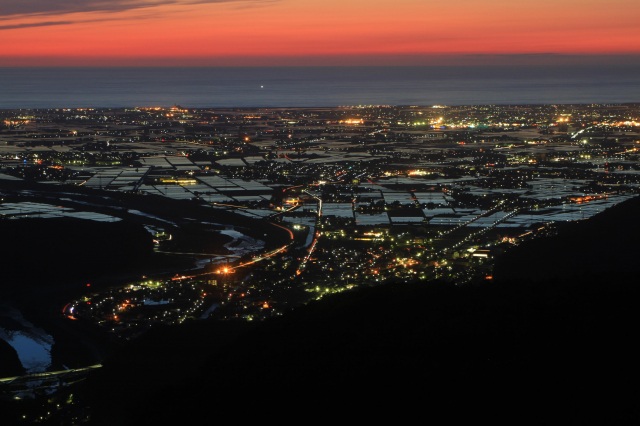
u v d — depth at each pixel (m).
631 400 35.88
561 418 35.53
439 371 40.28
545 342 41.72
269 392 41.94
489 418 36.38
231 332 70.62
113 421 56.28
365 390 39.94
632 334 41.19
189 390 44.97
